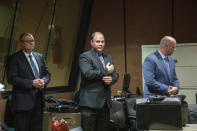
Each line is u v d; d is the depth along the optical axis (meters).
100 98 3.29
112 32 6.69
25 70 3.84
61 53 6.53
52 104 5.43
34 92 3.83
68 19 6.48
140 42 6.48
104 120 3.36
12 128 3.85
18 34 5.19
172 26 6.26
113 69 3.37
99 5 6.77
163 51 3.69
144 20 6.46
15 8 5.00
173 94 3.48
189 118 3.37
